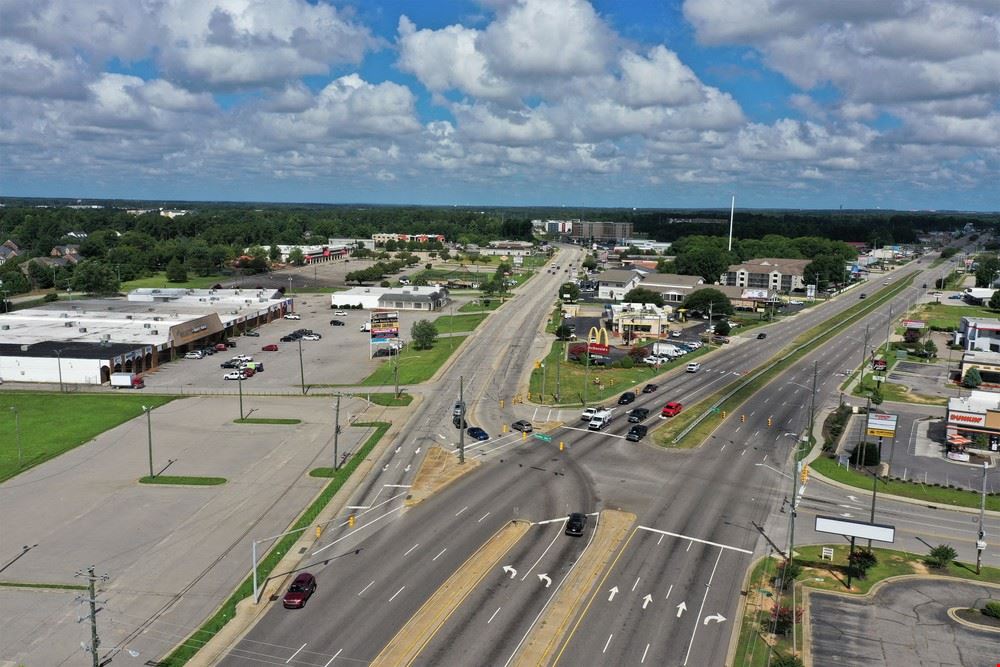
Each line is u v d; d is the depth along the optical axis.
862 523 65.62
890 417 84.25
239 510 79.38
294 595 59.75
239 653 53.53
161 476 88.94
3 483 86.94
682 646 54.97
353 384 137.50
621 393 130.75
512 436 105.25
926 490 87.12
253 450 99.12
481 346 175.38
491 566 66.62
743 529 75.38
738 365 156.88
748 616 59.25
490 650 54.06
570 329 182.25
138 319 177.88
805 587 64.00
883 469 94.50
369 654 53.47
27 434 105.38
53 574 65.81
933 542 73.56
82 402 123.50
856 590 63.59
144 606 60.59
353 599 60.97
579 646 54.75
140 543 71.75
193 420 113.12
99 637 56.03
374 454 97.19
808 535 74.50
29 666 52.50
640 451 99.06
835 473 92.00
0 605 60.62
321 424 111.25
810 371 151.38
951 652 54.84
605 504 80.88
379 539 72.06
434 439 103.75
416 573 65.31
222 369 150.25
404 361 158.25
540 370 148.88
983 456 100.06
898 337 190.62
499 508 79.56
